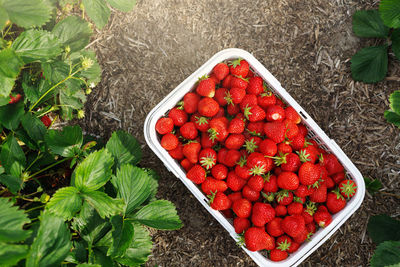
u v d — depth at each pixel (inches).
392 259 45.8
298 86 52.4
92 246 42.9
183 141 45.9
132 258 42.6
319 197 44.6
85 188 41.1
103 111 52.2
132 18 52.1
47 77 44.4
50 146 43.6
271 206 44.4
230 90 44.4
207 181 44.6
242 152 44.4
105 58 52.1
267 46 52.4
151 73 52.2
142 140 52.1
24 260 38.6
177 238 52.1
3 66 40.1
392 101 44.5
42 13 41.9
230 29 52.4
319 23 52.4
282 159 43.3
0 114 43.6
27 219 37.6
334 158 45.3
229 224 44.6
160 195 51.9
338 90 52.4
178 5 52.2
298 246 44.9
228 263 51.9
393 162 52.2
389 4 44.8
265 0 52.2
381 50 51.3
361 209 52.0
